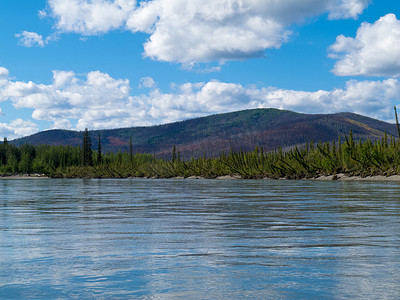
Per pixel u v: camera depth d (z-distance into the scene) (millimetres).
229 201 30938
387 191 45469
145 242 12484
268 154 152500
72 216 20797
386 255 10266
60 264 9492
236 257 10148
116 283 7836
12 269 9023
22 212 23281
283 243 12148
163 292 7234
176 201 31562
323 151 121625
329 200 31219
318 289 7328
